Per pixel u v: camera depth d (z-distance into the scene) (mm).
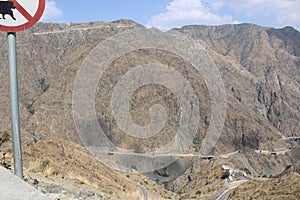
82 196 8602
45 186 8734
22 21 4051
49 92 181750
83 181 13477
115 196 12320
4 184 3896
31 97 193250
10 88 4125
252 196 62781
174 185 96188
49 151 29328
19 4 4027
